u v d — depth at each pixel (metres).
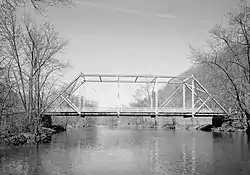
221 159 19.06
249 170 16.02
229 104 44.34
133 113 51.50
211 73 41.62
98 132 49.59
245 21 33.44
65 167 17.19
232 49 36.31
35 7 11.28
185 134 41.41
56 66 34.09
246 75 35.44
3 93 26.80
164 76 56.66
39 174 15.48
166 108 52.59
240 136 34.88
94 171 16.23
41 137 30.97
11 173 15.62
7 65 26.11
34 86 32.28
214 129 47.84
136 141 31.62
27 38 32.00
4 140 26.28
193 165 17.39
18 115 30.02
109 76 55.03
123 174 15.54
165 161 18.81
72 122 79.75
